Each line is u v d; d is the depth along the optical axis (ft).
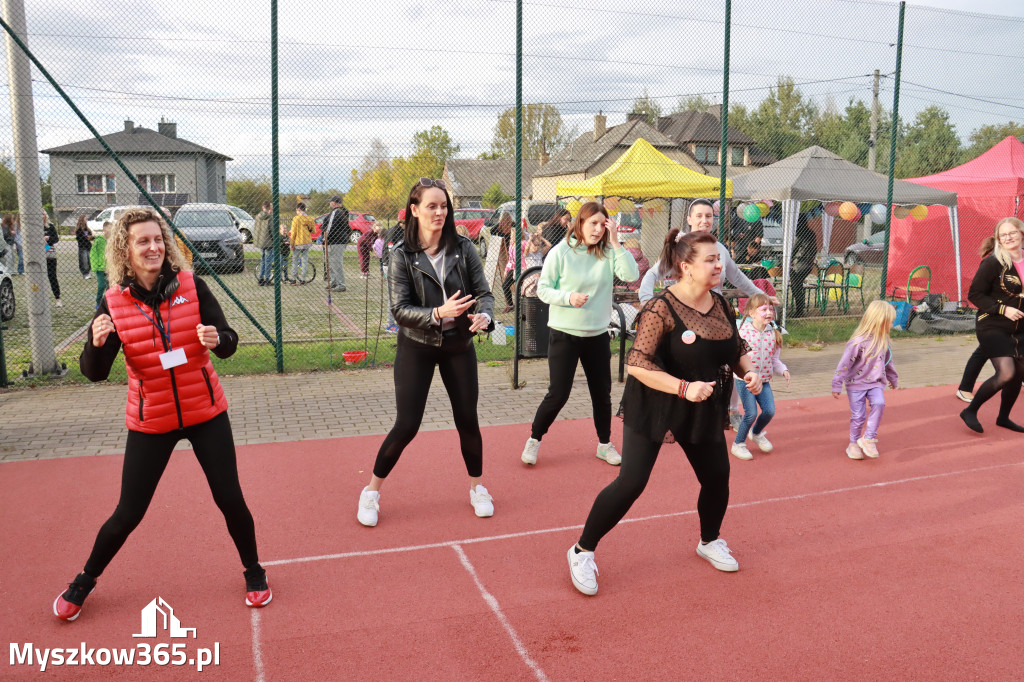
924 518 14.69
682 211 50.88
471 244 13.74
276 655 9.86
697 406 10.99
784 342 33.58
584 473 17.13
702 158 38.09
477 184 35.35
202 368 10.48
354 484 16.21
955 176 45.27
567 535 13.79
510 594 11.57
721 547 12.51
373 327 36.83
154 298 10.00
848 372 18.39
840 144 41.42
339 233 35.78
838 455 18.60
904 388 25.82
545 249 32.99
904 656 9.95
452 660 9.80
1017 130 45.19
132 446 10.30
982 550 13.26
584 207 16.21
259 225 42.01
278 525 14.05
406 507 15.01
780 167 37.88
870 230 59.21
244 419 21.21
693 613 11.04
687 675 9.50
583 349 16.85
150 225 9.93
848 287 41.88
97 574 10.74
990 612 11.11
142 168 25.98
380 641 10.24
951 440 19.86
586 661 9.81
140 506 10.44
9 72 23.84
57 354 29.76
